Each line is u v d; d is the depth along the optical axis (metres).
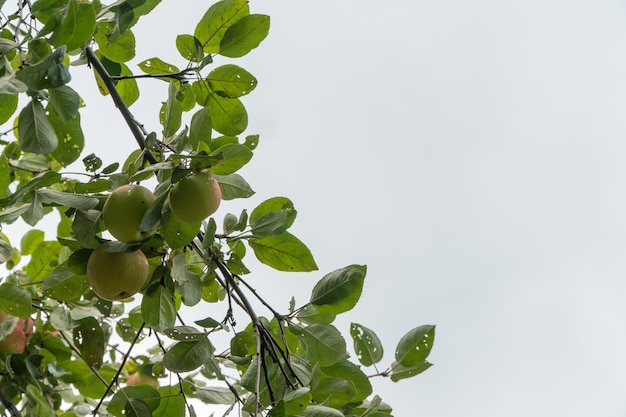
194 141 3.19
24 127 2.81
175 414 3.83
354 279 3.76
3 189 3.36
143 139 3.62
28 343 4.62
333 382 3.64
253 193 3.39
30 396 4.31
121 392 3.74
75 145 3.67
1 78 2.60
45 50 2.79
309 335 3.75
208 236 3.25
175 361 3.39
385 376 4.05
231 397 3.98
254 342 3.80
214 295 4.08
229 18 3.99
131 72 4.37
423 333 4.10
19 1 3.13
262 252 3.86
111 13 3.60
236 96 4.07
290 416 3.17
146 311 3.43
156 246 3.23
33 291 4.86
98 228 3.22
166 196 3.05
